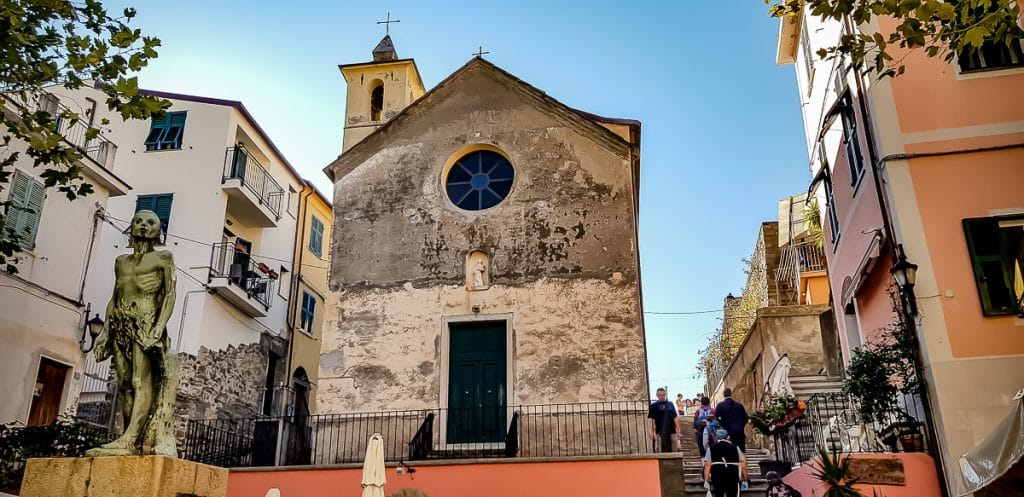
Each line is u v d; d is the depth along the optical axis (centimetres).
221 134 2297
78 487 644
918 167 1190
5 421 1438
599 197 1514
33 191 1577
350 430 1412
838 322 1723
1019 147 1180
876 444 1225
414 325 1470
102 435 1540
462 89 1645
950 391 1068
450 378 1440
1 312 1455
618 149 1548
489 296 1469
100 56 990
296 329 2639
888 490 1066
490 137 1595
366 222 1562
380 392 1431
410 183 1580
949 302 1112
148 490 640
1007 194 1160
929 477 1058
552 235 1497
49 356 1562
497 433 1388
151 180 2255
